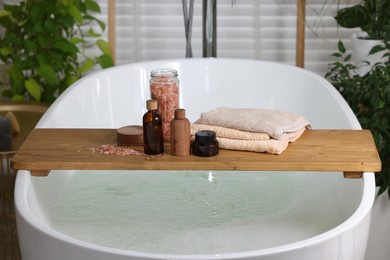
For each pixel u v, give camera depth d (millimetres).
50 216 2215
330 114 2762
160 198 2326
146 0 3545
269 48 3596
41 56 3189
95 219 2188
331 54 3527
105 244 2029
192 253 1967
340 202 2330
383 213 2744
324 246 1769
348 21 3424
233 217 2191
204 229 2111
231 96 3133
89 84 2889
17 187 2074
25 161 2115
